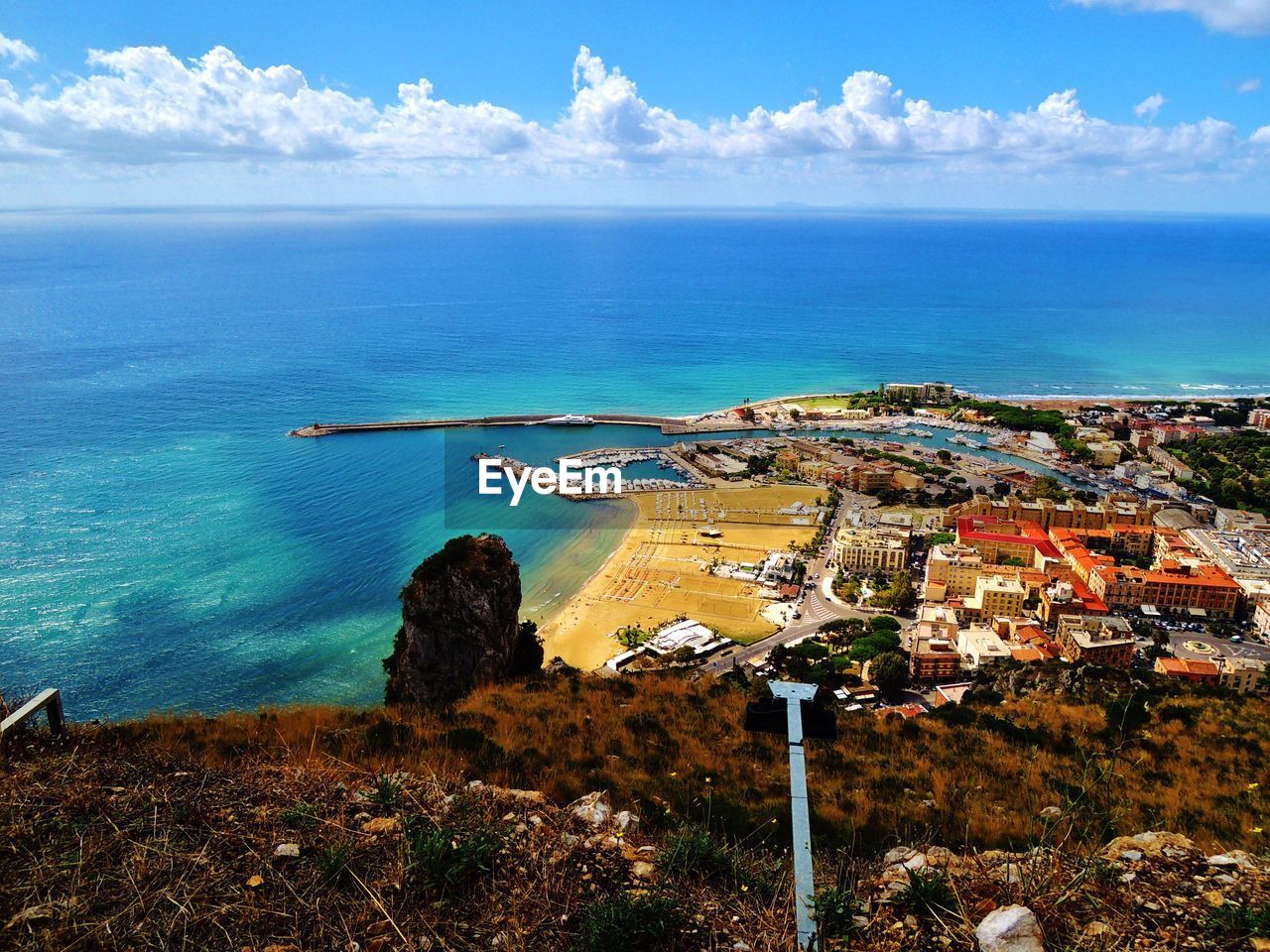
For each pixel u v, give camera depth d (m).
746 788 17.36
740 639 87.12
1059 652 80.12
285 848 10.58
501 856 10.90
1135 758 22.48
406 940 9.05
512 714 22.22
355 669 77.94
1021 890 10.34
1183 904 10.26
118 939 8.80
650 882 10.66
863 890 10.95
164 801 11.65
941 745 21.95
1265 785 20.52
